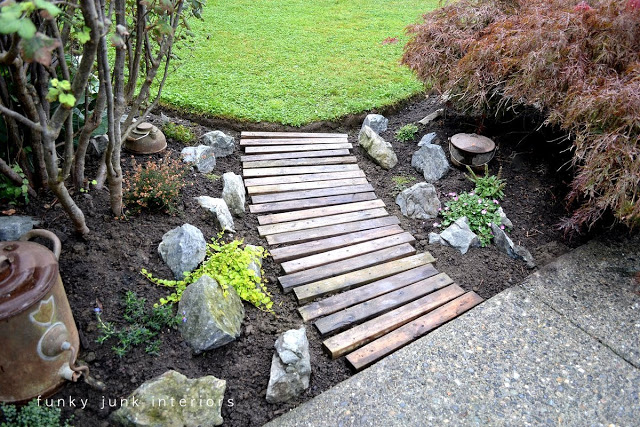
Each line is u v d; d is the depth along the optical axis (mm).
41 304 1976
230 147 4531
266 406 2412
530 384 2551
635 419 2385
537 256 3549
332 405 2402
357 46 7301
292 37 7508
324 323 2889
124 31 2215
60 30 3008
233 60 6453
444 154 4426
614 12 3639
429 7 9508
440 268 3459
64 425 2135
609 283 3268
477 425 2332
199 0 3314
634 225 3443
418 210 3992
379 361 2654
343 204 4082
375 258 3471
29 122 2156
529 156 4402
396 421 2334
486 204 3885
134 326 2504
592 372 2633
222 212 3531
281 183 4234
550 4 4102
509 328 2900
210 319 2529
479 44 4125
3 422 2082
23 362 2021
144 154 4008
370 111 5477
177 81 5617
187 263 2926
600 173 3227
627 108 3154
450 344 2768
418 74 4762
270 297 3064
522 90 3797
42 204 3109
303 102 5508
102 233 2996
